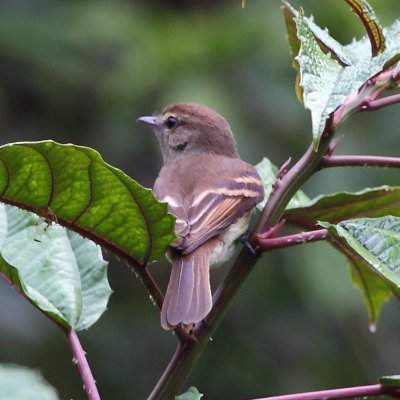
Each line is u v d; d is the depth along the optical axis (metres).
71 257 5.38
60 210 4.75
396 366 13.01
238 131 12.62
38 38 13.69
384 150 12.52
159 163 13.59
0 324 12.27
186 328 4.91
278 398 4.69
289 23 5.93
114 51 13.79
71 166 4.54
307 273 11.75
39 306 5.08
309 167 5.18
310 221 5.55
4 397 3.77
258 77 13.16
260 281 12.73
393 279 4.55
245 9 13.80
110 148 13.66
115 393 12.79
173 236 4.74
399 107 12.66
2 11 13.83
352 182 11.83
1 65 13.75
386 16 12.90
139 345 13.11
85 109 13.95
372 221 4.85
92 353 12.83
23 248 5.39
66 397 12.31
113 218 4.73
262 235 5.03
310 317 13.18
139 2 14.68
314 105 4.45
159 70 13.27
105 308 5.22
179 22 13.93
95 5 14.08
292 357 13.11
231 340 13.04
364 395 4.72
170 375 4.81
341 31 13.01
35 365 12.26
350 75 4.57
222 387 12.97
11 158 4.48
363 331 13.04
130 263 4.86
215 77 13.18
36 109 14.03
